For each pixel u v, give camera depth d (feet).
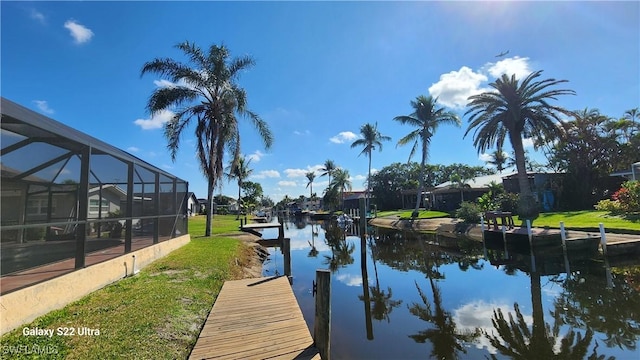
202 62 51.90
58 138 16.56
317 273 14.14
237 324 15.94
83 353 11.42
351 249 58.34
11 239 18.38
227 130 51.39
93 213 27.86
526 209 65.72
